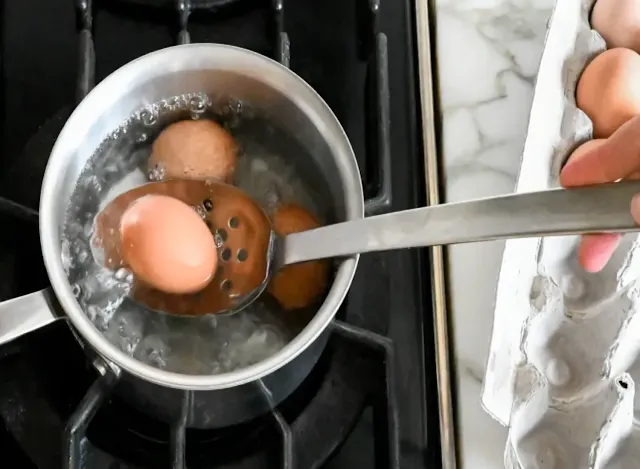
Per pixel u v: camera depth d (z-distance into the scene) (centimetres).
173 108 62
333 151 58
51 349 60
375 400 60
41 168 62
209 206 61
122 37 66
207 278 59
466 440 61
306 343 54
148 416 59
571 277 64
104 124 59
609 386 60
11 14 66
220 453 59
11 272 60
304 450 59
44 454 57
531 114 63
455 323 63
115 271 58
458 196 66
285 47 64
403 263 63
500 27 70
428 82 67
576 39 65
